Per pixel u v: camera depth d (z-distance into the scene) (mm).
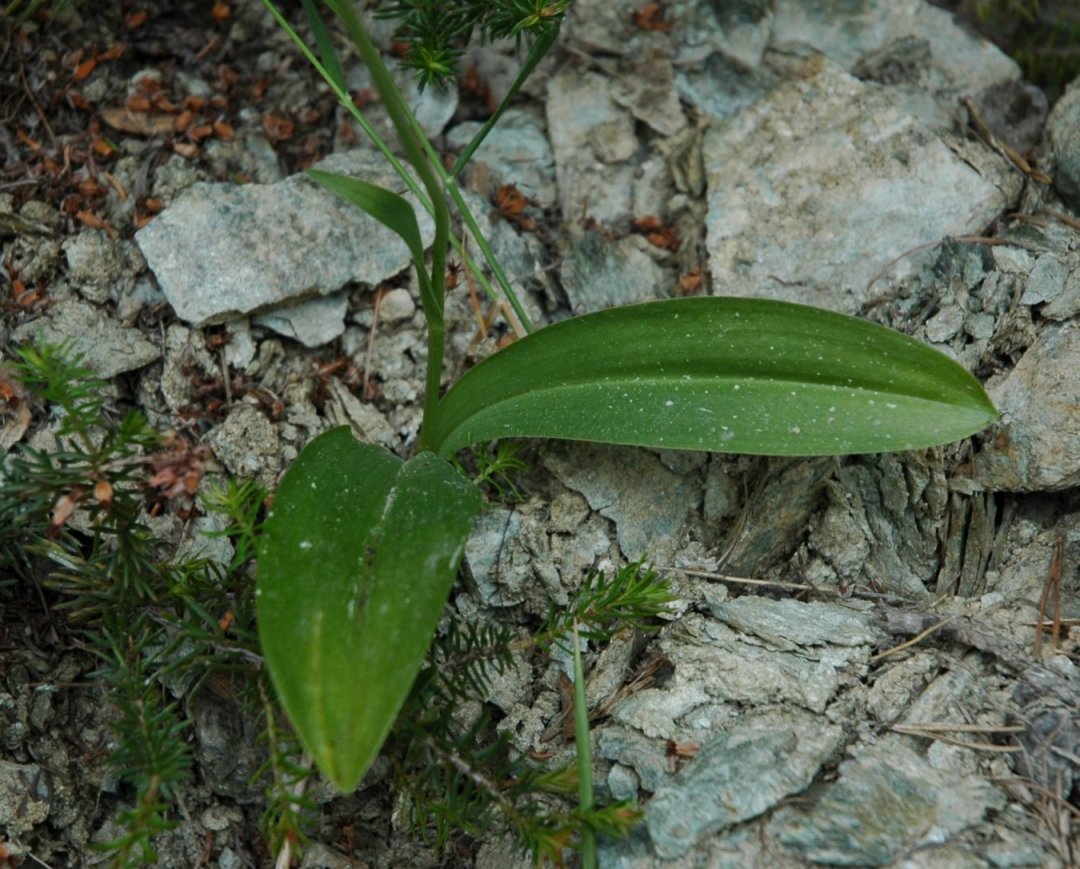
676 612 409
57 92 462
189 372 435
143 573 381
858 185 458
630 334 408
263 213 445
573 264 461
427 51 421
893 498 422
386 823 403
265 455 429
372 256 448
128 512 370
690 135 478
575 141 479
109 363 432
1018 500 427
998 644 390
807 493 420
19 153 454
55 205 450
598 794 382
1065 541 417
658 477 427
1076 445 415
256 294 437
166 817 403
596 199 475
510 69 485
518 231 468
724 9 490
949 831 362
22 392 422
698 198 471
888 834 361
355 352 448
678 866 363
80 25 471
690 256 464
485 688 382
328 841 401
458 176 470
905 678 389
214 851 402
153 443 369
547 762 393
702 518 426
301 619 355
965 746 376
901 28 490
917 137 462
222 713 401
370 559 365
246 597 382
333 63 431
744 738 376
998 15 491
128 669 370
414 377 447
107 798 405
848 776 370
